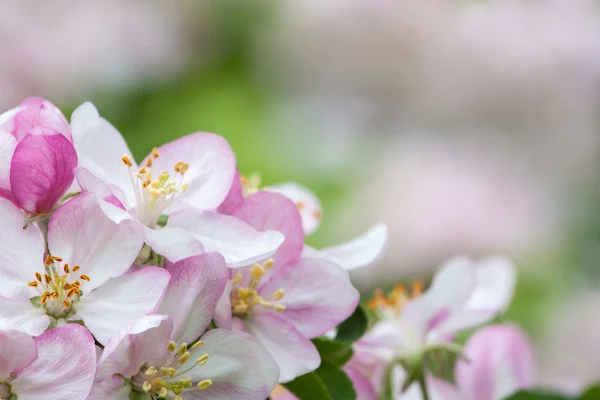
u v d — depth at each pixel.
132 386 0.53
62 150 0.53
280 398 0.58
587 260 0.99
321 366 0.55
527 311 0.94
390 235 0.93
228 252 0.53
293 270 0.55
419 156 1.00
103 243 0.53
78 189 0.54
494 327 0.62
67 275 0.53
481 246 0.94
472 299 0.62
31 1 0.99
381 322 0.59
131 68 1.00
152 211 0.54
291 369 0.54
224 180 0.55
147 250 0.53
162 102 1.00
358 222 0.94
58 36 0.99
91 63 0.99
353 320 0.55
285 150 0.97
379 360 0.58
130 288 0.52
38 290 0.53
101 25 0.99
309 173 0.96
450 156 1.00
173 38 1.01
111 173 0.55
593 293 0.96
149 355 0.52
